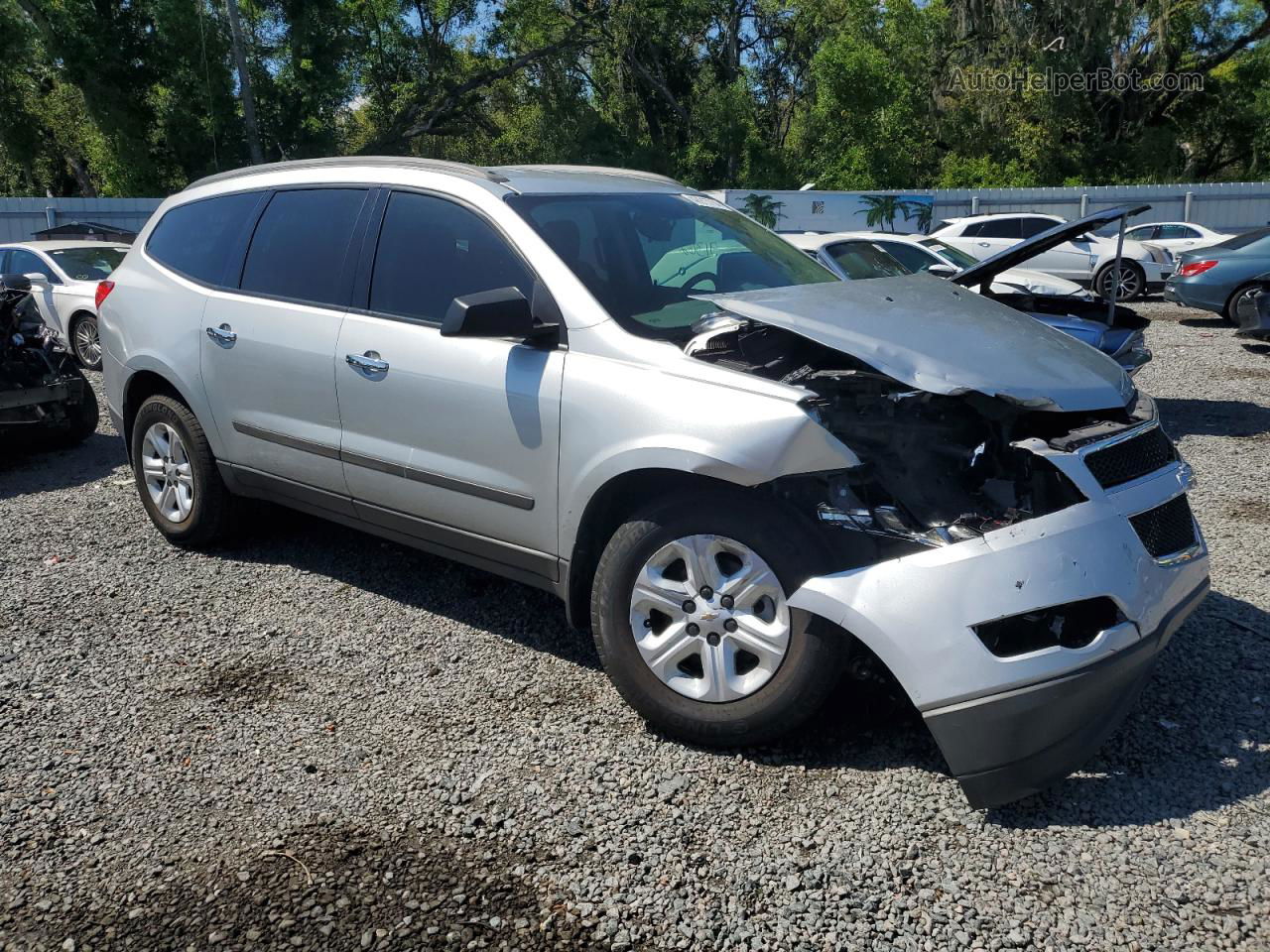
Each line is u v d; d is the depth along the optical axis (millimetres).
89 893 2822
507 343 3871
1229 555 5219
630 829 3070
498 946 2607
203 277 5094
